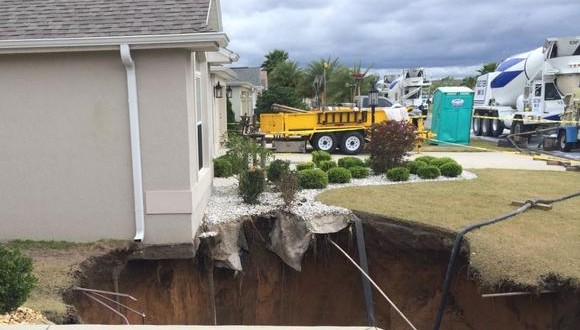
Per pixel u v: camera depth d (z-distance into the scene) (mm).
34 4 7125
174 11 6789
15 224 6977
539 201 8398
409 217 7613
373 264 7898
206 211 8086
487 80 26359
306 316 8258
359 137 17938
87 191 6914
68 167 6871
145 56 6605
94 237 6980
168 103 6711
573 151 18234
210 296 7410
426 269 7434
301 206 8281
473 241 6574
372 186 10148
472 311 6617
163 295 7191
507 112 23781
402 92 35375
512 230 7027
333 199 8820
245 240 7883
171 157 6805
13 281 4387
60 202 6938
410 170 11586
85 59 6625
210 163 9344
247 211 8078
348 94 37000
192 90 7129
